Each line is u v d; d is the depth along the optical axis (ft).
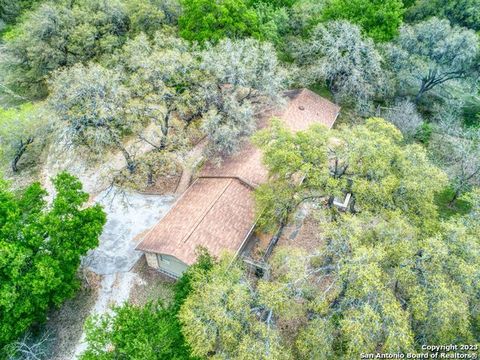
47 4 134.21
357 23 126.11
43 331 78.28
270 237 92.79
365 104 121.39
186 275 68.74
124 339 56.34
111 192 105.91
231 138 95.76
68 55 131.34
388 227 61.72
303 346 57.31
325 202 83.66
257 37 116.26
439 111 129.18
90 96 92.79
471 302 59.67
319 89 137.28
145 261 89.97
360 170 69.97
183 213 87.30
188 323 56.03
